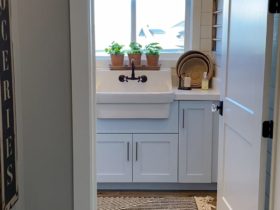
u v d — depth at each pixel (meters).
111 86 3.87
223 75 2.72
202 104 3.49
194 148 3.56
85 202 1.93
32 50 1.85
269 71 1.92
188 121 3.52
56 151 1.91
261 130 1.98
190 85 3.77
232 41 2.51
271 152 2.03
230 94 2.55
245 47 2.24
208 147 3.55
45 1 1.82
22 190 1.89
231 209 2.54
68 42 1.84
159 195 3.63
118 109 3.45
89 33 1.85
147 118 3.49
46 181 1.93
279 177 1.90
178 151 3.57
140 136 3.54
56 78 1.87
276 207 1.94
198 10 3.89
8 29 1.62
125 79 3.87
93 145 1.97
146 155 3.58
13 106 1.69
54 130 1.90
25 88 1.87
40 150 1.91
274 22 2.03
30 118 1.89
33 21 1.83
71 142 1.91
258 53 2.02
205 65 3.85
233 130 2.49
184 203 3.43
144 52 3.96
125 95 3.40
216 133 3.53
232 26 2.51
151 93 3.41
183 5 4.01
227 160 2.64
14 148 1.70
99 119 3.51
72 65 1.85
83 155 1.90
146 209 3.31
